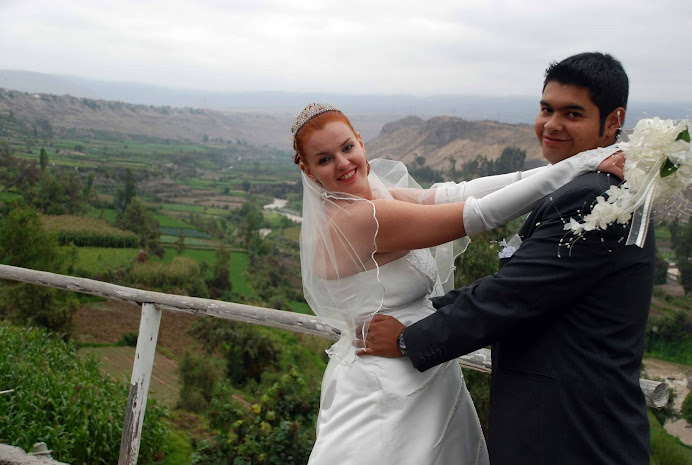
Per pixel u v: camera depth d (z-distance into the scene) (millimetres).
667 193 1448
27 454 2621
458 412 1912
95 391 5031
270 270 62094
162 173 164000
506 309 1573
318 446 1842
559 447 1548
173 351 24188
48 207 68750
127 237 60625
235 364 19438
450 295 1882
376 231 1764
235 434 4473
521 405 1614
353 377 1863
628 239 1468
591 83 1662
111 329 26766
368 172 2002
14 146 166625
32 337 5848
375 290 1838
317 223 1886
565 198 1569
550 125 1752
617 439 1515
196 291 50156
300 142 1856
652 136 1404
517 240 1800
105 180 130000
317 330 2328
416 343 1717
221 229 92812
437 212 1728
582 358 1539
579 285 1525
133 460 2643
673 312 20422
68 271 46562
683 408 12180
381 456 1739
